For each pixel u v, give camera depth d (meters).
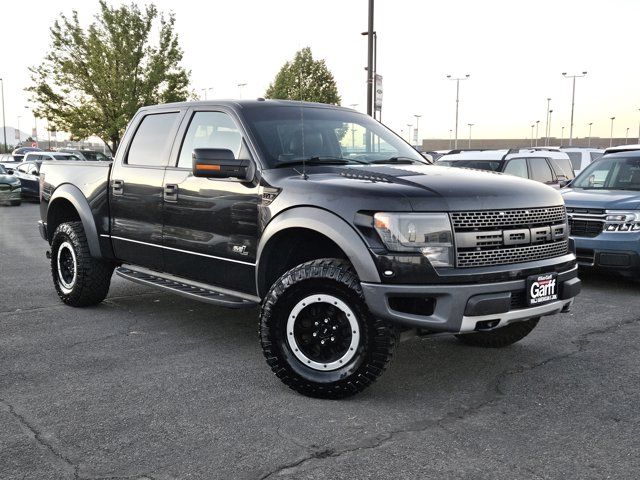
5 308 6.30
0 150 78.19
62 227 6.27
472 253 3.76
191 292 4.92
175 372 4.43
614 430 3.50
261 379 4.30
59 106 33.28
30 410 3.74
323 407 3.82
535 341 5.30
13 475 2.98
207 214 4.76
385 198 3.73
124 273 5.68
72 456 3.17
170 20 33.53
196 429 3.49
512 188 4.05
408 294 3.63
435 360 4.77
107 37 32.50
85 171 6.13
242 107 4.87
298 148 4.68
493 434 3.44
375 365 3.77
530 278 3.88
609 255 7.30
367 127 5.34
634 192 7.83
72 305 6.32
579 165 16.56
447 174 4.23
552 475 3.00
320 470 3.03
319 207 3.94
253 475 2.99
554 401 3.94
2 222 15.40
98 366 4.54
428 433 3.45
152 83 32.69
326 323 3.91
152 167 5.37
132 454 3.20
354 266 3.73
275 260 4.41
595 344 5.21
